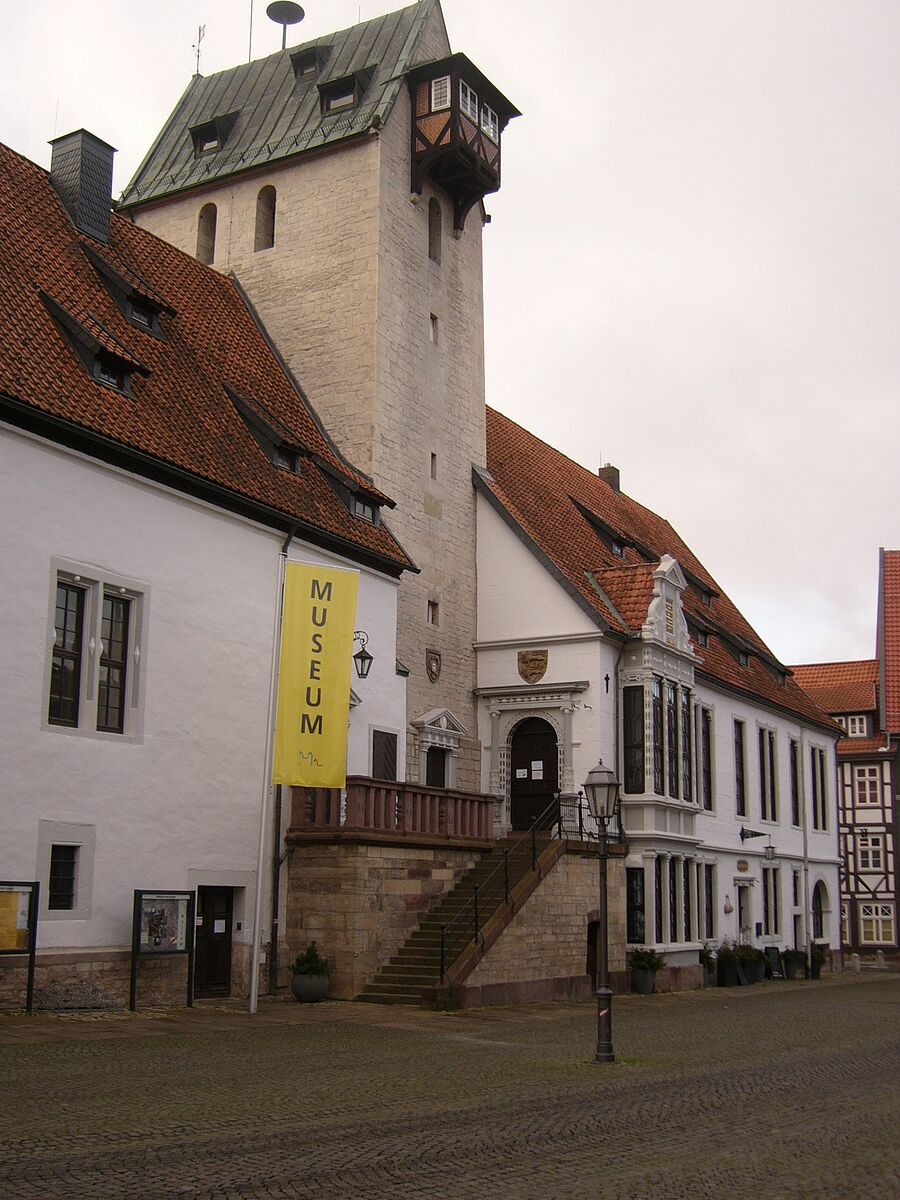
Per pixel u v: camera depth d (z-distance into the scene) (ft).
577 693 108.68
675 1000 98.84
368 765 89.56
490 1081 46.98
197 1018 64.44
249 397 90.89
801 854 156.25
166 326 88.22
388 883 79.25
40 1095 39.14
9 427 63.21
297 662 76.59
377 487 100.07
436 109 108.99
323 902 77.46
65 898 64.75
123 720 69.41
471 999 76.48
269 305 107.14
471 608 113.19
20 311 71.05
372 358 101.60
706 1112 41.45
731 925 132.57
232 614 77.05
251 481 80.94
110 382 74.23
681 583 119.75
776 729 152.66
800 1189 30.17
